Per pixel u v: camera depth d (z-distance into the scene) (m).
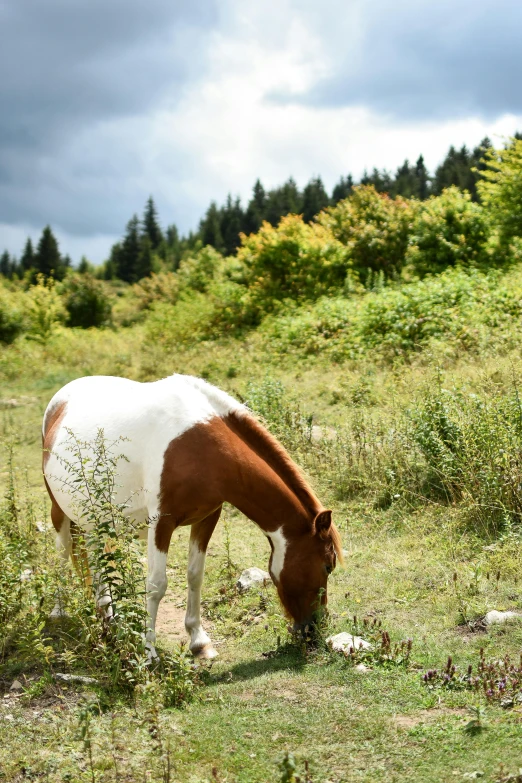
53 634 4.97
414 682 3.94
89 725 3.52
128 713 3.84
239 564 6.26
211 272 30.06
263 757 3.35
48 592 4.91
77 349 20.31
